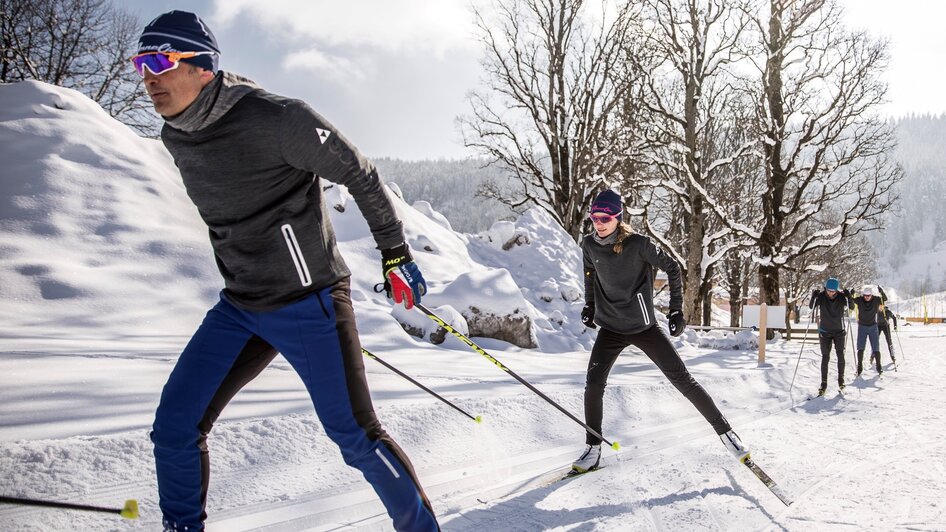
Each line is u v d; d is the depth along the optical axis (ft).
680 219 91.56
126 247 32.17
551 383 21.34
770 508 11.33
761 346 37.58
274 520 9.46
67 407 12.68
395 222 7.04
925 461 15.15
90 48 84.02
